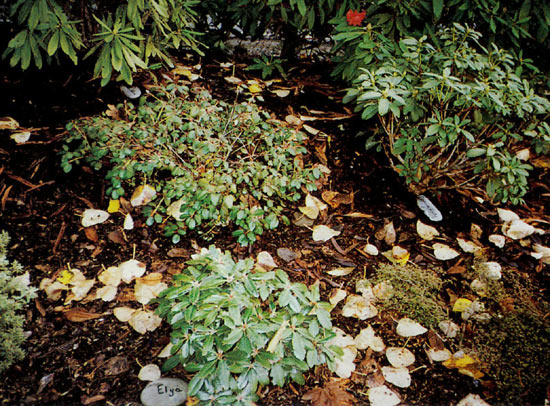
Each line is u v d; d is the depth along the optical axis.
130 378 1.73
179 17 2.60
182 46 3.47
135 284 2.05
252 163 2.42
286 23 3.20
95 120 2.38
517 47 2.86
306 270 2.24
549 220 2.66
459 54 2.20
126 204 2.35
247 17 3.20
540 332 1.99
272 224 2.24
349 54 2.75
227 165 2.33
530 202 2.79
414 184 2.66
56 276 2.02
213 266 1.75
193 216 2.26
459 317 2.09
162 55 2.61
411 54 2.24
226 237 2.33
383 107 2.05
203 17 3.32
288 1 3.09
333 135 2.95
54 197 2.29
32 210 2.21
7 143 2.37
